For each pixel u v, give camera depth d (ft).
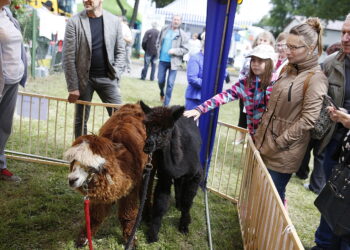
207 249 9.80
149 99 29.50
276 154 8.67
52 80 31.86
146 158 9.27
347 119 6.84
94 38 12.96
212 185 14.21
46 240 9.20
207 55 11.53
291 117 8.38
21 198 11.06
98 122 20.16
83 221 10.24
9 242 8.90
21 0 26.96
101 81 13.66
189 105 16.63
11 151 13.89
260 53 9.43
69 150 7.15
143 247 9.43
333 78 8.24
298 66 8.27
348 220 6.35
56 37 34.47
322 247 9.02
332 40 101.45
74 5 47.98
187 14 56.59
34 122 18.39
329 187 6.98
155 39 38.73
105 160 7.19
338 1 97.14
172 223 10.82
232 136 22.12
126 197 8.84
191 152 9.21
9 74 10.44
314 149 10.29
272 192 6.83
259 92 10.12
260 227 7.87
